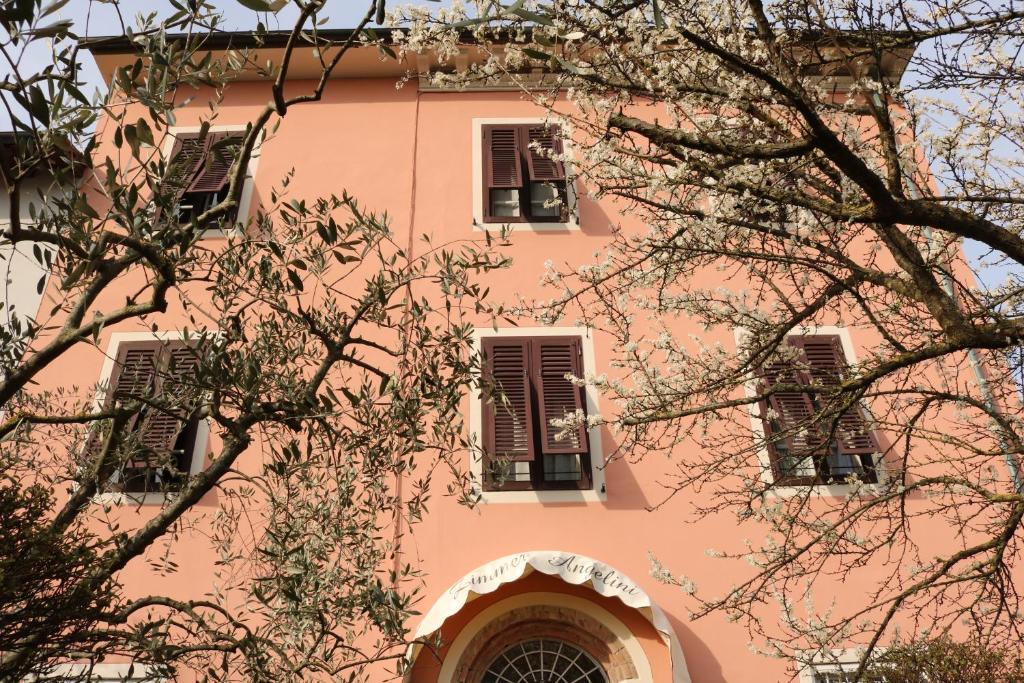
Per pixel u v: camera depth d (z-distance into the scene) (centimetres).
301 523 591
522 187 1170
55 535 476
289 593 540
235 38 1217
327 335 616
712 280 1080
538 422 998
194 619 566
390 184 1195
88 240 480
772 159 604
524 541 935
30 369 463
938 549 924
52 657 512
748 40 630
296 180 1196
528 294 1091
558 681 894
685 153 631
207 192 1163
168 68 436
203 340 566
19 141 431
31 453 740
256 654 538
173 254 550
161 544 899
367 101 1285
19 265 1081
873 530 933
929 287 611
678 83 632
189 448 957
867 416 941
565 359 1038
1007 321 577
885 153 606
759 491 713
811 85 653
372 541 617
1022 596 874
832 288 664
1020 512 618
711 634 890
